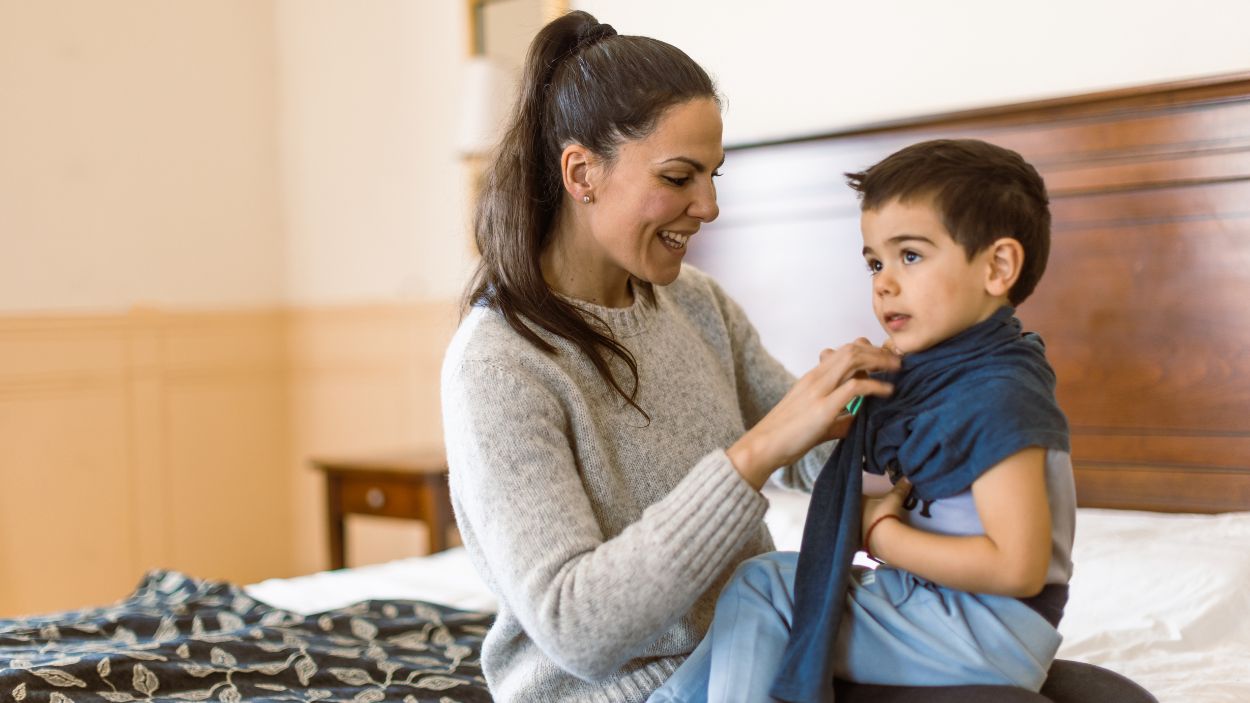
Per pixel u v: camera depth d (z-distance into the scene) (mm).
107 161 4305
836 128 2910
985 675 1102
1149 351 2479
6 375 3982
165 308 4477
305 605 2512
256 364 4801
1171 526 2240
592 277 1481
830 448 1634
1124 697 1192
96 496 4242
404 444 4426
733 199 3129
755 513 1180
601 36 1479
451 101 4148
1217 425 2398
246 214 4777
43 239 4098
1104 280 2529
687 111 1337
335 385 4719
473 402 1288
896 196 1162
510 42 3852
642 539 1169
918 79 2896
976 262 1140
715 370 1606
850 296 2930
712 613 1387
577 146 1377
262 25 4836
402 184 4371
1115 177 2500
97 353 4250
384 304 4473
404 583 2658
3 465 3963
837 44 3029
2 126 3986
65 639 2020
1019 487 1062
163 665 1760
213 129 4660
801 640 1149
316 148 4730
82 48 4227
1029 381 1109
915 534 1124
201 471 4598
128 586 4336
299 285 4852
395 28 4336
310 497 4867
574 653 1159
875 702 1121
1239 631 1855
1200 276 2410
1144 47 2545
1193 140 2398
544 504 1227
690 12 3311
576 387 1357
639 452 1408
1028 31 2711
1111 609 1949
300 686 1785
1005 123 2648
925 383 1159
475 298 1448
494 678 1445
